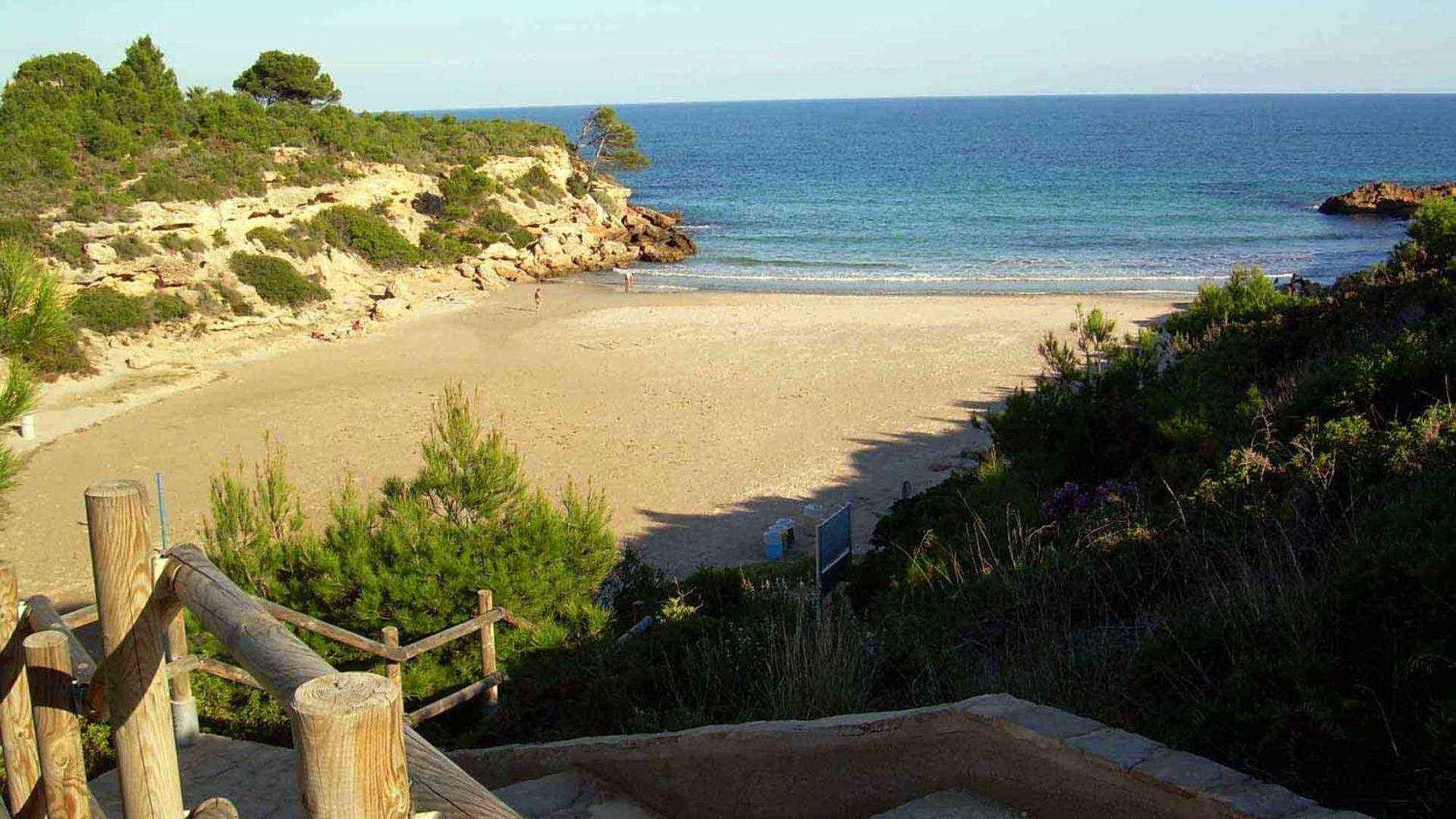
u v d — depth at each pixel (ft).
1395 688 14.70
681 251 219.61
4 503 84.99
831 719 15.28
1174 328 71.31
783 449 96.17
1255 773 14.15
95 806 10.90
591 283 187.83
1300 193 314.14
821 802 15.31
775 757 15.58
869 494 84.43
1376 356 31.78
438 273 180.75
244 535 38.04
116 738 9.23
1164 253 211.20
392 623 34.63
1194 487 29.01
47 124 162.09
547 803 17.10
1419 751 13.65
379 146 202.49
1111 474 42.45
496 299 171.01
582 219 222.28
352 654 35.04
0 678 11.10
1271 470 25.96
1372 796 13.73
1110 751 12.30
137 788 9.21
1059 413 44.47
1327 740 14.07
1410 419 25.41
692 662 23.66
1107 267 196.44
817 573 45.27
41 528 80.38
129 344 129.90
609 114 269.44
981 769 13.61
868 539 73.82
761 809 15.90
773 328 145.38
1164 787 11.63
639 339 140.67
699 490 86.89
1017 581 25.02
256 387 119.85
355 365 129.49
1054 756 12.69
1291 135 646.74
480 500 39.91
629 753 17.21
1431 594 15.74
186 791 21.04
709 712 21.38
